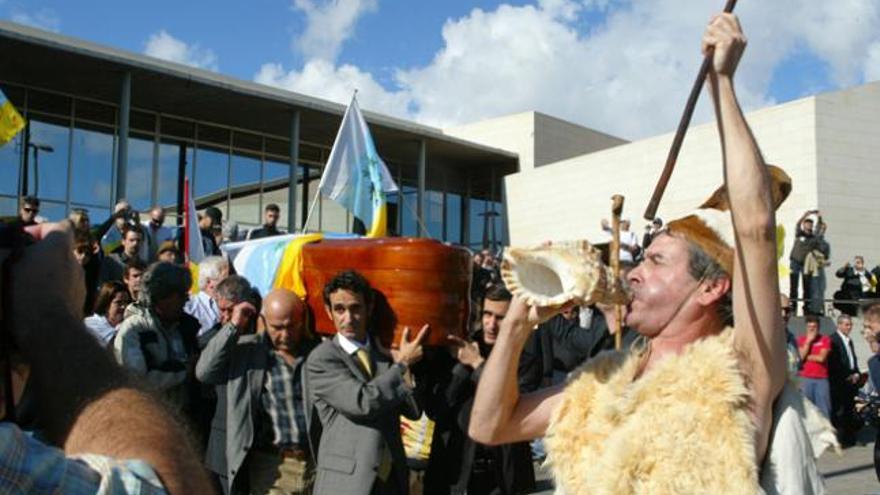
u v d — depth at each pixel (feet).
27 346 3.90
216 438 15.64
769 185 6.66
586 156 81.71
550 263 6.95
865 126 66.80
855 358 40.40
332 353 14.53
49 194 65.87
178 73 61.36
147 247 32.91
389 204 89.97
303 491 15.33
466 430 15.72
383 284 15.43
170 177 72.84
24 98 64.28
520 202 89.10
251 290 17.38
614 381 7.48
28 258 3.97
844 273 60.34
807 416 7.23
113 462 3.53
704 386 6.82
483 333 17.58
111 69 59.67
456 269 15.67
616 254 7.99
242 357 15.60
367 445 14.17
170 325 17.48
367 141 33.94
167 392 16.46
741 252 6.78
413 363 14.83
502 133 97.66
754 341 6.83
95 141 68.85
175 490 3.60
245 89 65.62
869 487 28.96
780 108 67.72
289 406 15.48
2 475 3.26
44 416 3.84
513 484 16.46
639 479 6.80
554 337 22.13
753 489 6.57
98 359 4.01
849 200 65.87
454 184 97.30
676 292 7.46
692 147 70.95
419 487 16.61
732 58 6.49
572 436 7.43
